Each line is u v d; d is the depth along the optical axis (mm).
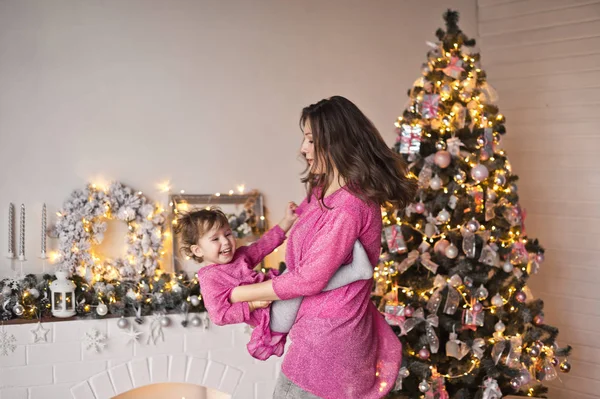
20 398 3631
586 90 4629
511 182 3867
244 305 2180
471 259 3666
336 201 2141
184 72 4164
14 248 3846
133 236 3990
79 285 3791
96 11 3998
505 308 3791
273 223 4336
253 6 4305
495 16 4949
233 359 3986
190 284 3959
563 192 4715
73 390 3709
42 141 3904
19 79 3871
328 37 4480
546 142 4777
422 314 3625
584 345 4637
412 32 4715
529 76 4832
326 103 2209
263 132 4324
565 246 4715
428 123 3730
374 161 2162
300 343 2170
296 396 2172
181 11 4156
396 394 3707
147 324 3820
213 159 4219
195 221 2363
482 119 3709
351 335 2164
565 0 4688
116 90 4035
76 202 3859
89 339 3723
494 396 3588
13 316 3668
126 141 4051
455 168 3641
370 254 2225
